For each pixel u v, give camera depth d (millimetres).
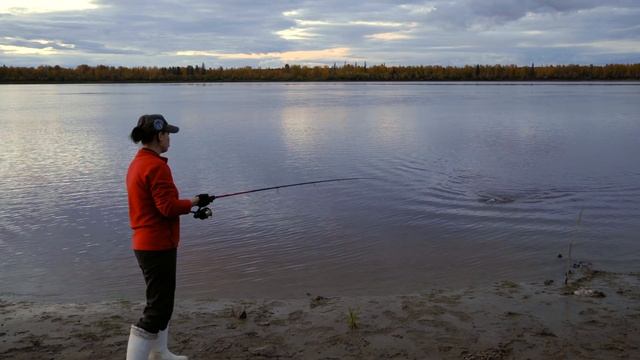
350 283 7207
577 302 6168
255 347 5074
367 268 7781
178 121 33000
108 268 7973
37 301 6676
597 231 9406
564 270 7523
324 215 10625
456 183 13641
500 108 43594
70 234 9609
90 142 22500
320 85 151875
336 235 9312
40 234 9586
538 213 10625
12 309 6301
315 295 6770
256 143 22156
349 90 100625
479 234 9344
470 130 26859
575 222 9969
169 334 5379
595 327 5453
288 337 5293
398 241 9031
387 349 4996
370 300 6363
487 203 11500
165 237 4105
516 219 10234
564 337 5230
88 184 13852
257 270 7727
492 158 17781
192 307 6223
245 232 9523
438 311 5934
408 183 13680
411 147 20656
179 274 7551
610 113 37188
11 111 42781
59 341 5266
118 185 13719
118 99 65312
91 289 7176
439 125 29562
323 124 30531
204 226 9852
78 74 187125
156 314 4199
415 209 11047
